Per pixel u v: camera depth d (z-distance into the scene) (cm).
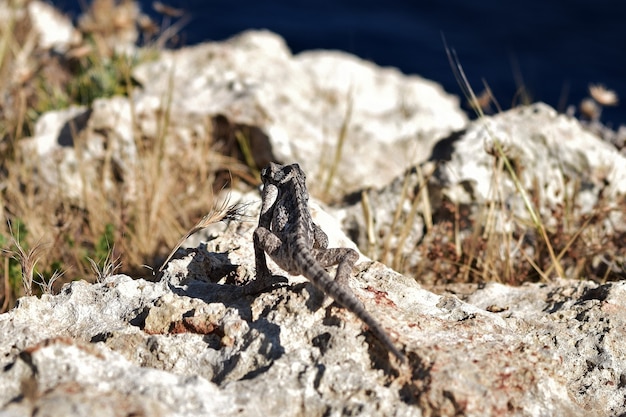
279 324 639
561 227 985
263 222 706
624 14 3058
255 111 1259
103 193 1109
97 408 511
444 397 573
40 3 2050
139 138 1173
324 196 1177
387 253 976
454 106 1686
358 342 618
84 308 693
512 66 2669
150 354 636
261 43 1648
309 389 585
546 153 1102
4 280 934
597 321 716
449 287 852
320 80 1534
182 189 1180
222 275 761
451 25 2970
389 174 1291
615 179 1094
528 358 625
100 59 1419
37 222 1046
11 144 1238
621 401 651
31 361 559
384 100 1521
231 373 613
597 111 1213
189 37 2588
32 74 1304
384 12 3053
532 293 802
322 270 615
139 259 995
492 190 1048
